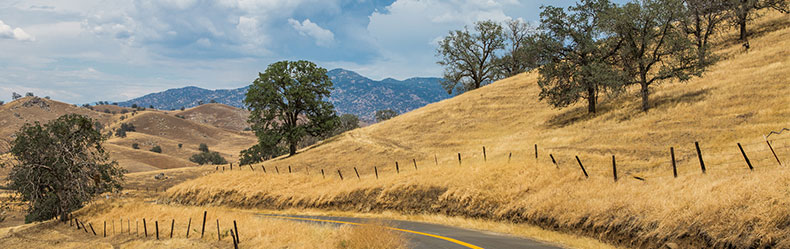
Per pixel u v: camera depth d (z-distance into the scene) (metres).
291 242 16.92
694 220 11.69
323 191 32.66
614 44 43.25
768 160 18.72
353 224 22.20
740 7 48.50
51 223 31.00
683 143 27.94
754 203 10.98
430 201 24.97
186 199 41.47
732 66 44.03
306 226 19.86
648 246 12.49
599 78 40.72
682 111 35.34
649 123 35.19
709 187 13.23
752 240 10.15
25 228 30.72
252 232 19.27
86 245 22.16
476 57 80.12
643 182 17.88
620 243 13.47
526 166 24.19
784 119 26.89
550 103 47.94
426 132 58.41
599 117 42.66
